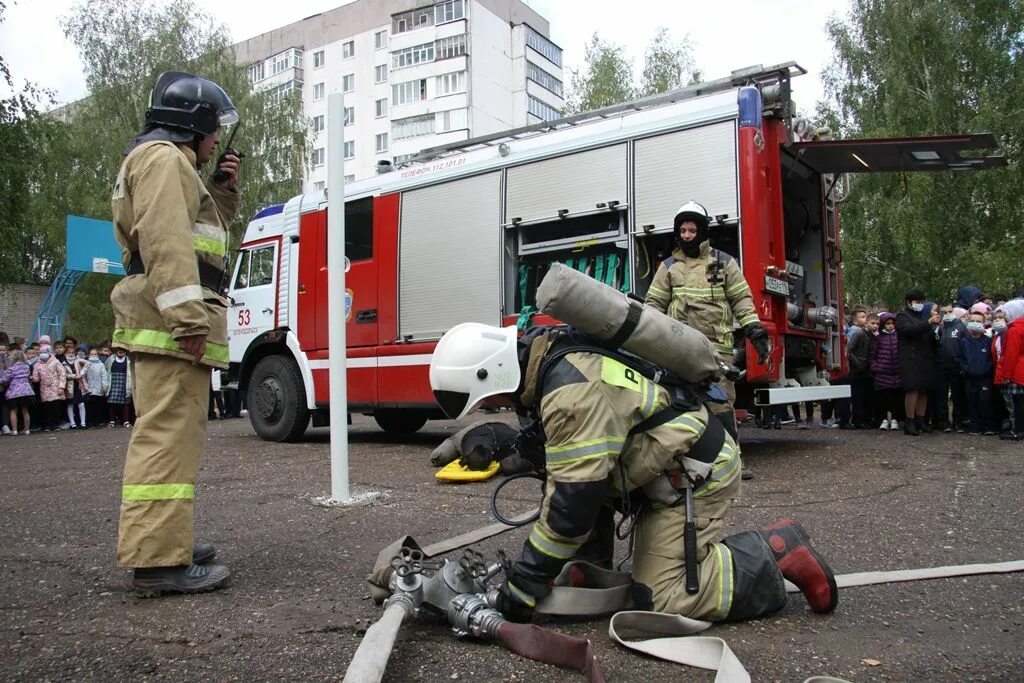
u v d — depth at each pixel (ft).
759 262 21.30
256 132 110.32
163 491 10.54
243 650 8.66
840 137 89.10
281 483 20.16
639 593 9.24
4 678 7.97
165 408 10.61
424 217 27.86
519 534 13.93
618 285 23.54
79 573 11.88
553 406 8.44
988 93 77.61
